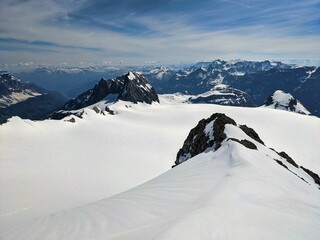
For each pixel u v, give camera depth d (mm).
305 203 18172
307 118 190125
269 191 19328
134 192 24219
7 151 83000
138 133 143000
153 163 90688
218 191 18172
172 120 194750
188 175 27594
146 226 13852
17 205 44781
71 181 62844
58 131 125000
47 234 16500
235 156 30375
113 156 94250
